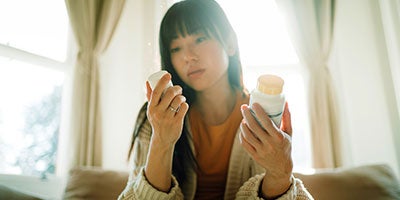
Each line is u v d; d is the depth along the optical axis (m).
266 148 0.65
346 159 1.73
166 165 0.73
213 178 0.96
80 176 1.37
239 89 1.03
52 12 1.96
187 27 0.93
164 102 0.68
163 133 0.70
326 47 1.79
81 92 1.76
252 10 2.08
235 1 2.09
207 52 0.92
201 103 1.01
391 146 1.68
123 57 2.01
